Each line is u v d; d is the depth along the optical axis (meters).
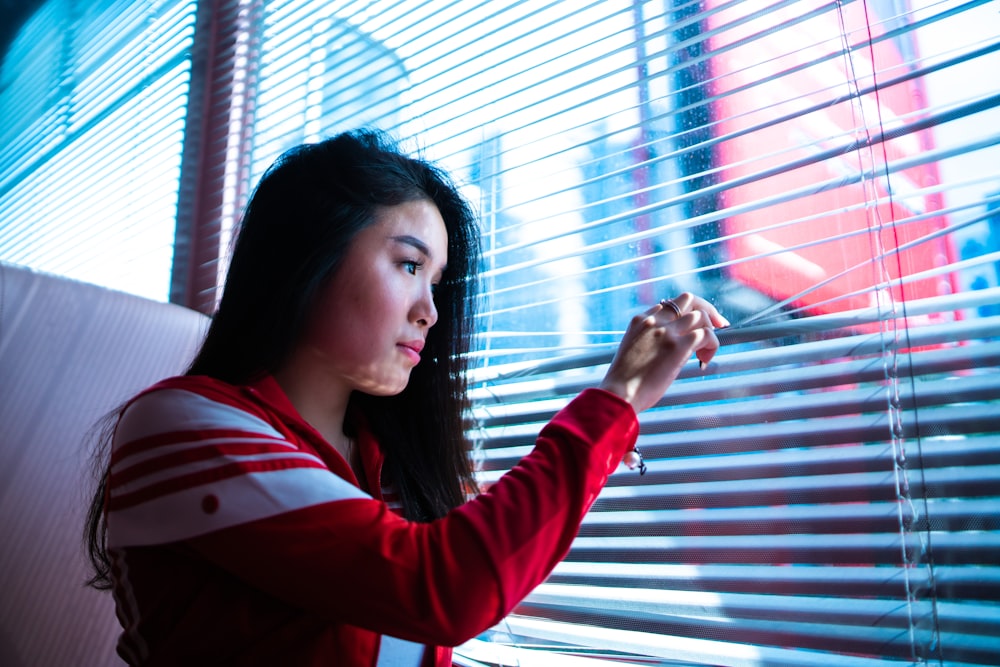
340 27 1.58
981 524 0.74
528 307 1.16
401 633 0.57
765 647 0.85
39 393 1.01
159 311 1.16
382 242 0.73
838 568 0.82
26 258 2.35
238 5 1.80
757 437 0.90
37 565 0.96
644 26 1.13
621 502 0.99
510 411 1.14
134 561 0.64
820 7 0.93
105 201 2.04
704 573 0.90
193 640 0.63
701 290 1.04
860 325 0.86
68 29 2.43
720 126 1.06
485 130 1.29
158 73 1.93
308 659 0.63
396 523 0.59
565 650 1.03
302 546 0.56
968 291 0.81
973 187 0.83
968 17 0.87
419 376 0.92
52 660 0.96
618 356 0.73
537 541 0.58
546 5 1.22
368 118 1.48
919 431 0.79
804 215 0.96
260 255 0.76
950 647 0.74
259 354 0.74
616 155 1.12
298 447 0.68
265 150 1.65
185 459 0.60
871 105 0.90
